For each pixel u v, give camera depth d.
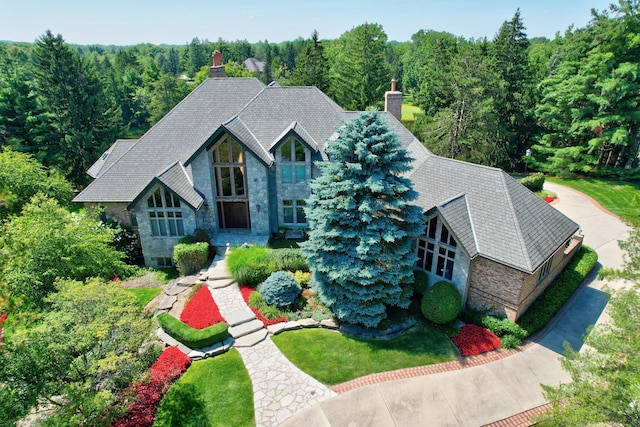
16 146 49.47
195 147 28.16
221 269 23.88
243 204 27.89
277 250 23.56
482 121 45.94
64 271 18.39
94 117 55.16
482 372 16.67
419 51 128.25
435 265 21.20
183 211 25.20
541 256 18.22
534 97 51.88
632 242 14.89
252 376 16.45
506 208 19.48
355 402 15.22
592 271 24.81
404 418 14.55
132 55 131.50
